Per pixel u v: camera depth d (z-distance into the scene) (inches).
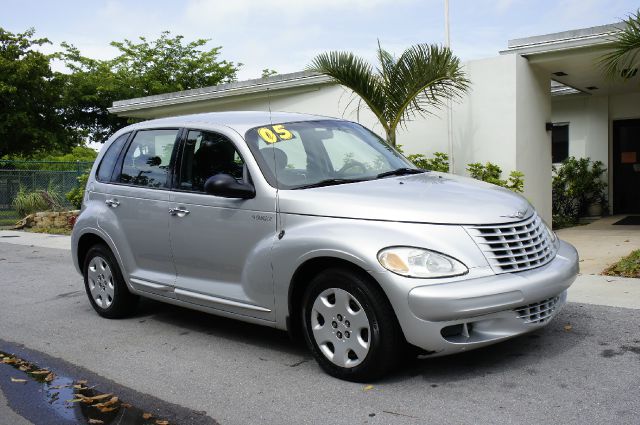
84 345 219.5
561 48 408.5
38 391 177.5
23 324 253.4
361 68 403.5
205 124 214.8
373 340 159.3
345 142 215.5
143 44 1396.4
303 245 170.7
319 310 171.5
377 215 164.2
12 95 1165.1
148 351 208.5
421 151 470.0
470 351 185.5
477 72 435.5
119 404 165.0
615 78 504.1
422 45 392.5
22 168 1110.4
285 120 214.1
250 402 160.7
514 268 161.2
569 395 151.3
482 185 193.0
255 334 221.5
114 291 246.7
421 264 153.6
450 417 143.4
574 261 179.3
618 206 622.5
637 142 609.3
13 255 469.4
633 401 146.1
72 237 260.7
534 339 193.6
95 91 1339.8
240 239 190.7
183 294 211.3
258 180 187.9
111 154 252.4
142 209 225.8
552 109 646.5
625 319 211.0
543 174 474.6
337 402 156.1
